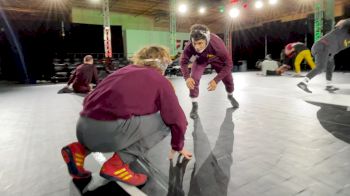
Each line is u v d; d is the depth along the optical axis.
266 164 1.66
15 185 1.47
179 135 1.44
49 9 13.42
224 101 4.26
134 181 1.41
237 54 18.16
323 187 1.35
